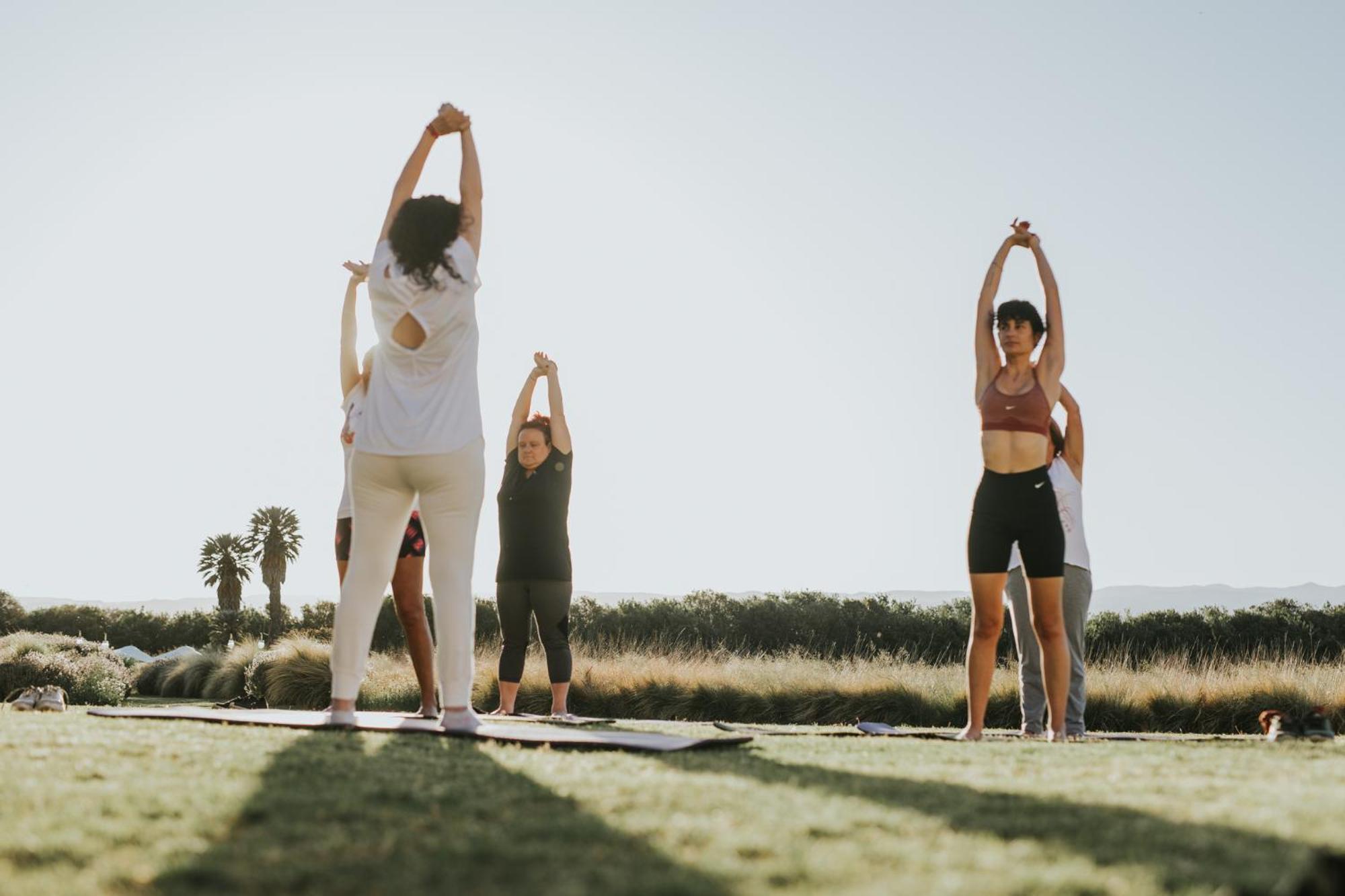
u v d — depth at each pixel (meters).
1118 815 2.01
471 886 1.45
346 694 3.86
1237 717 10.44
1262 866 1.57
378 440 3.73
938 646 33.72
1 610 51.12
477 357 3.86
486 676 12.69
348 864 1.58
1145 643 29.61
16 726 3.67
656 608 35.97
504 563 5.95
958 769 2.82
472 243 3.91
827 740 3.98
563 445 5.98
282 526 48.16
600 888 1.43
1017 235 4.94
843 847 1.69
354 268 4.89
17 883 1.47
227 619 46.97
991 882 1.46
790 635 35.16
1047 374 4.72
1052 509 4.64
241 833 1.80
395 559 3.92
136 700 21.17
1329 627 30.67
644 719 12.41
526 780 2.38
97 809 1.98
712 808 2.03
